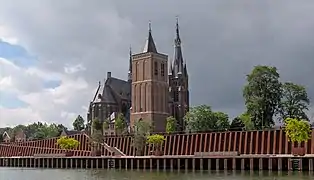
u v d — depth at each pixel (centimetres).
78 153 14600
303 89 13050
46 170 11788
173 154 11875
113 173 9600
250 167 9394
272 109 13088
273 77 13038
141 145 12812
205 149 11131
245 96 13225
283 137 9988
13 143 17550
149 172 9706
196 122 16988
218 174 8450
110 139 14125
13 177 8850
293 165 8775
